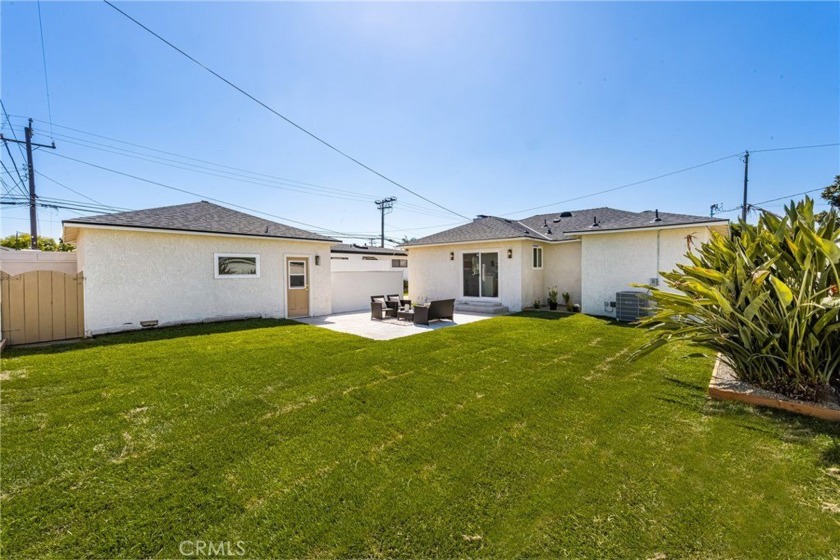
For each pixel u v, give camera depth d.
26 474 2.85
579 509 2.42
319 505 2.49
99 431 3.60
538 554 2.05
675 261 10.59
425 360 6.30
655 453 3.12
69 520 2.34
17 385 4.98
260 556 2.06
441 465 2.99
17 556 2.04
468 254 14.63
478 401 4.39
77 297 8.41
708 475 2.78
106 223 8.77
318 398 4.50
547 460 3.04
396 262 26.59
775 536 2.15
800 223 3.90
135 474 2.87
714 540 2.12
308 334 8.89
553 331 9.03
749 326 4.17
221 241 10.80
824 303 3.68
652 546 2.09
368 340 8.12
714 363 5.84
